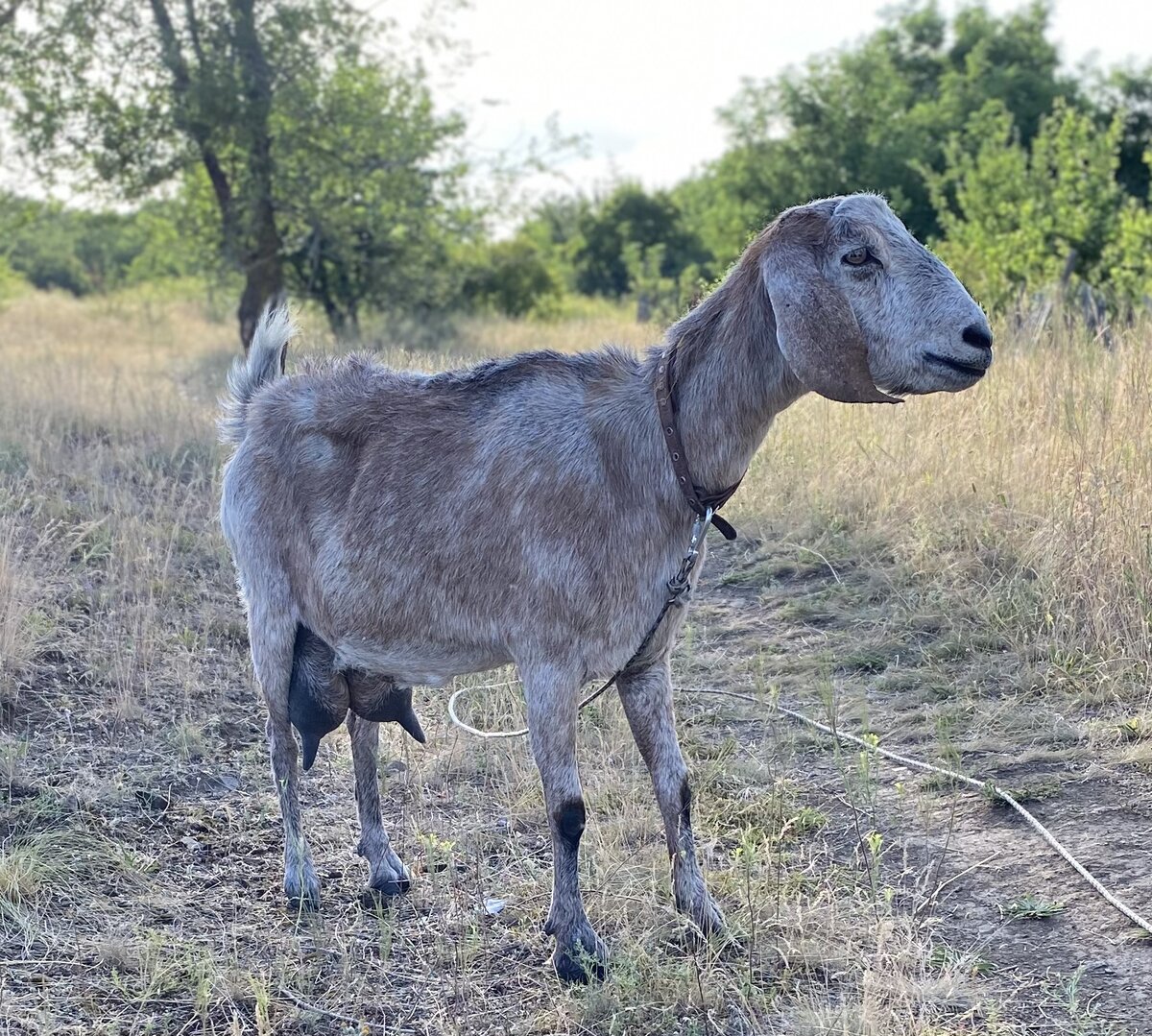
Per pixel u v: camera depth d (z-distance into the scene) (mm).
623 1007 1619
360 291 9562
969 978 1644
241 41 8352
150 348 8914
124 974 1727
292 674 1923
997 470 3150
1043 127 9172
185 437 4309
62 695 2457
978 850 1939
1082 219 7984
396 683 1893
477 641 1763
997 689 2432
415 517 1771
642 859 1964
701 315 1707
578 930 1714
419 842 2074
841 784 2182
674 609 1720
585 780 2225
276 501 1898
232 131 8328
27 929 1781
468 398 1826
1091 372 3562
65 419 4488
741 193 13945
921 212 13008
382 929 1772
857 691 2510
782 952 1701
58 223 14984
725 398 1683
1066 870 1853
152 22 8469
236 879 1977
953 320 1533
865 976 1580
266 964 1763
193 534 3391
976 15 18516
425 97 9070
